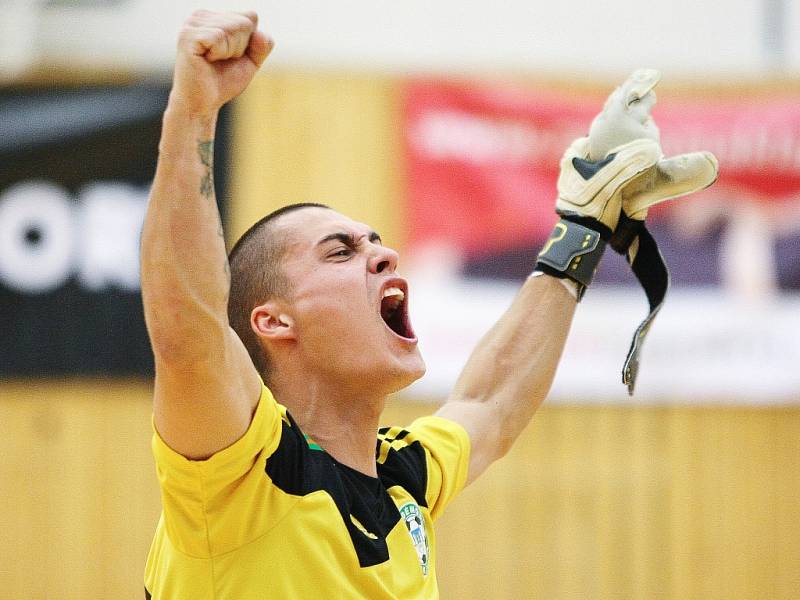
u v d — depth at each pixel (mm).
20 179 21922
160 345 6074
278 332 7816
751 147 22422
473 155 22062
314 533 6832
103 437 21484
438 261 21891
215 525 6598
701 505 21750
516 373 9273
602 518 21625
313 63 22609
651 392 21938
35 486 21359
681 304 22172
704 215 22344
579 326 21844
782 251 22250
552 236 9312
